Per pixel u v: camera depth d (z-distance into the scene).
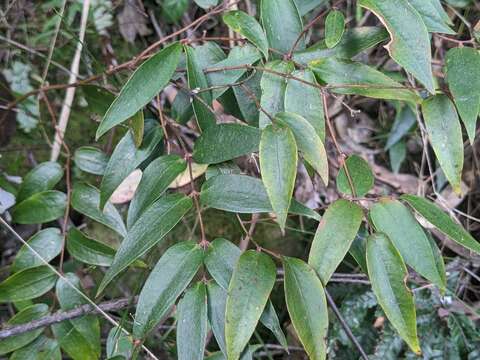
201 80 0.46
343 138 0.80
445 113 0.43
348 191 0.43
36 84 0.69
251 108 0.49
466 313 0.66
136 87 0.42
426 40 0.40
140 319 0.40
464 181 0.74
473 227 0.74
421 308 0.63
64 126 0.68
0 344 0.50
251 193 0.42
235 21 0.46
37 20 0.70
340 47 0.47
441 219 0.41
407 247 0.40
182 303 0.41
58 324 0.51
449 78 0.42
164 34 0.77
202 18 0.49
